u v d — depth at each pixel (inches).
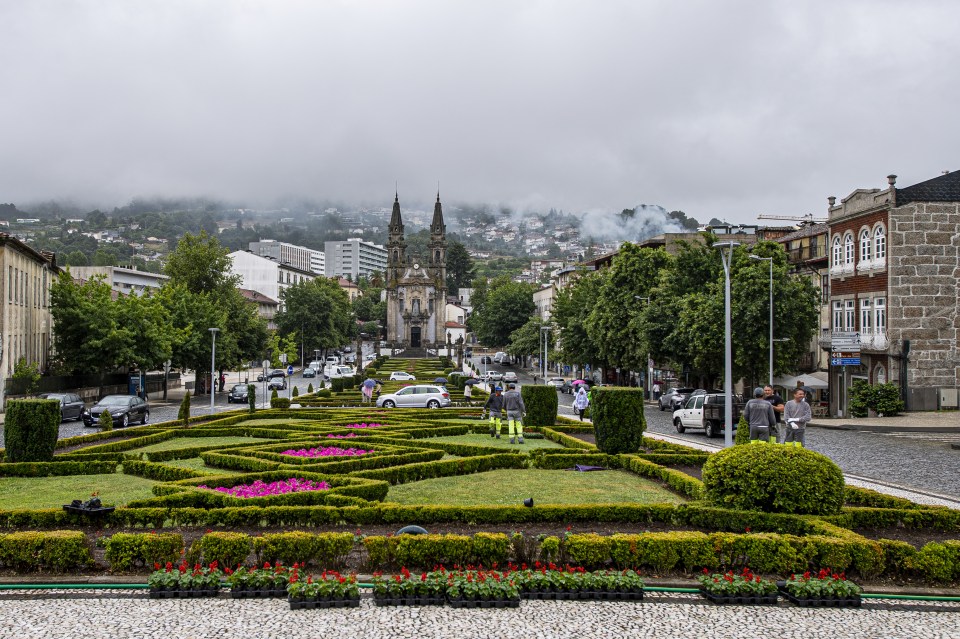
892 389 1968.5
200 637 468.8
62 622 492.1
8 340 2288.4
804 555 587.8
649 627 491.8
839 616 519.2
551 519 713.6
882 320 2074.3
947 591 568.4
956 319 2026.3
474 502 828.6
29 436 1071.6
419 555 587.5
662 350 2443.4
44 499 853.8
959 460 1234.0
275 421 1733.5
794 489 681.0
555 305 3742.6
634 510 715.4
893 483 997.8
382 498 842.2
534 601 537.3
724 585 541.0
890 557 589.3
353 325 7057.1
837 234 2329.0
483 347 7504.9
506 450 1165.1
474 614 510.9
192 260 3710.6
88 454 1114.1
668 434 1700.3
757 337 2075.5
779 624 502.0
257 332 3777.1
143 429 1491.1
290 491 838.5
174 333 2933.1
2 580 573.3
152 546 584.4
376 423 1620.3
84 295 2591.0
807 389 2325.3
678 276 2448.3
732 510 687.7
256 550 584.7
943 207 2028.8
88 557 589.9
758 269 2085.4
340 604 523.2
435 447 1245.7
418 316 6889.8
